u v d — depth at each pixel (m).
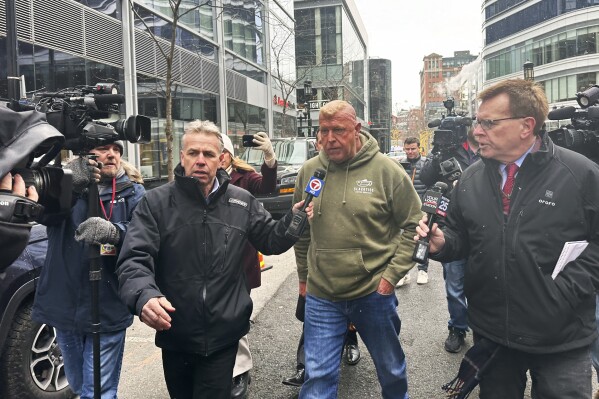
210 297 2.45
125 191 3.05
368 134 3.02
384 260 2.90
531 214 2.23
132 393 3.74
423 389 3.77
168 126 10.69
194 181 2.45
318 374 2.85
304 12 50.22
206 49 20.52
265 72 28.31
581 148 3.25
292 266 7.70
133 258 2.36
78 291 2.83
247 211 2.66
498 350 2.34
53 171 2.06
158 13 16.53
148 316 2.14
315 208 2.95
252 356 4.40
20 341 3.27
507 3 60.00
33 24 11.04
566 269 2.23
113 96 2.54
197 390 2.53
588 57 50.44
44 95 2.67
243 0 24.28
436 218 2.52
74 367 2.97
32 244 3.39
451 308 4.43
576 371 2.22
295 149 11.92
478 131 2.37
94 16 13.30
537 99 2.25
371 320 2.92
